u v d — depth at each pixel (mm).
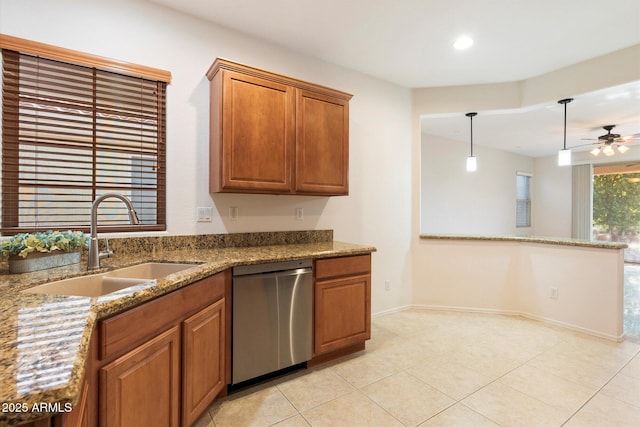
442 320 3246
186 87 2277
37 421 591
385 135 3416
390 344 2662
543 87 3219
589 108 3838
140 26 2119
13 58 1783
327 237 2994
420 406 1821
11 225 1805
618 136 4516
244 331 1938
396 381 2090
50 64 1884
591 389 1991
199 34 2328
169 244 2227
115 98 2057
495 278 3455
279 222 2719
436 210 5500
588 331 2889
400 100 3533
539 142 5902
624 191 6504
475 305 3504
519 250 3391
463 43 2639
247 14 2281
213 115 2236
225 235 2447
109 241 2004
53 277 1417
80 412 827
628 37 2521
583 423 1671
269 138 2258
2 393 525
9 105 1778
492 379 2109
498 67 3070
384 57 2895
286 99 2332
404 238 3572
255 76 2209
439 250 3590
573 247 3002
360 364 2322
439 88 3580
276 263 2053
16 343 731
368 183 3293
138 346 1229
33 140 1859
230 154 2117
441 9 2195
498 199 6605
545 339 2762
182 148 2270
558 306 3102
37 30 1831
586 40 2570
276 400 1881
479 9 2186
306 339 2201
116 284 1581
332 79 3016
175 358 1438
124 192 2148
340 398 1900
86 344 755
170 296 1407
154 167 2168
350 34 2529
